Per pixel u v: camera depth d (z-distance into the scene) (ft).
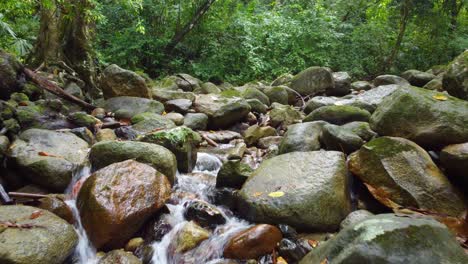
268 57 34.53
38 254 7.84
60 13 20.67
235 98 20.62
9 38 21.39
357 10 40.09
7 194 9.92
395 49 33.96
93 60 21.68
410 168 10.07
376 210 10.42
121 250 9.11
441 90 20.35
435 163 10.82
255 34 34.60
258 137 16.96
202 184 12.34
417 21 34.37
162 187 10.37
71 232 8.92
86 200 9.64
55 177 10.69
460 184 10.29
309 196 9.71
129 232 9.45
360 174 10.71
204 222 10.09
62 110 15.23
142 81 18.94
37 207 9.62
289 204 9.65
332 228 9.60
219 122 18.53
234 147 16.07
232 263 8.73
